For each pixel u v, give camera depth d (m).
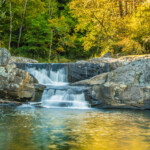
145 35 21.23
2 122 8.22
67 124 8.05
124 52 22.67
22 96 13.57
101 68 16.11
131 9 25.31
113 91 13.12
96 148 5.51
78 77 16.27
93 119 9.05
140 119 9.16
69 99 13.33
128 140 6.16
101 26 25.33
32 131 7.01
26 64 16.50
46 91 13.76
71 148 5.49
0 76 13.67
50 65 16.53
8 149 5.39
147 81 13.16
